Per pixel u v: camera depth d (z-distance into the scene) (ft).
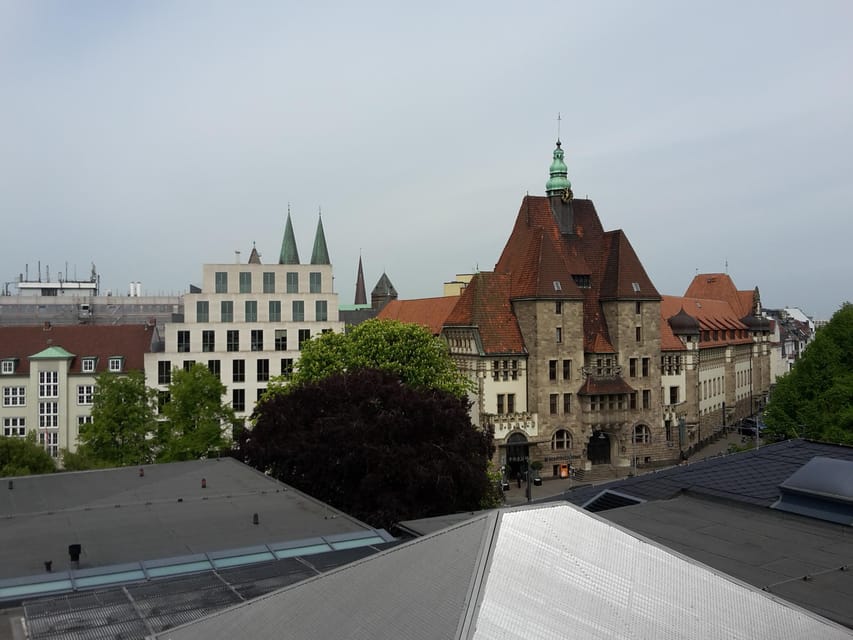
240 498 122.62
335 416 164.96
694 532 91.04
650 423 296.51
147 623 63.82
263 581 75.25
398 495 154.40
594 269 305.32
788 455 122.83
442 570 51.65
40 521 108.17
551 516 58.03
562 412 279.69
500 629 43.88
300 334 317.63
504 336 278.26
